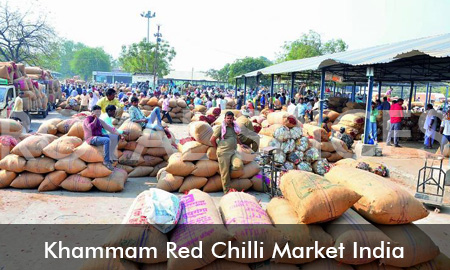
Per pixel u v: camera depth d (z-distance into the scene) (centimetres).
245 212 369
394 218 348
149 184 782
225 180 684
